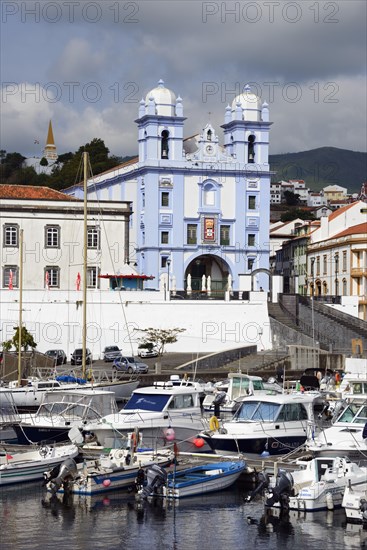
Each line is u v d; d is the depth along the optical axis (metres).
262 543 33.59
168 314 97.62
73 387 61.16
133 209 125.50
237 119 123.06
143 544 33.41
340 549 33.00
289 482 37.47
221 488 40.12
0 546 32.91
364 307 120.44
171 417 47.75
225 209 122.56
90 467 40.69
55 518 36.25
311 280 140.50
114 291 96.50
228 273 123.12
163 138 120.69
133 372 77.81
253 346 92.50
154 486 38.88
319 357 87.38
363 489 37.94
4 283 105.06
